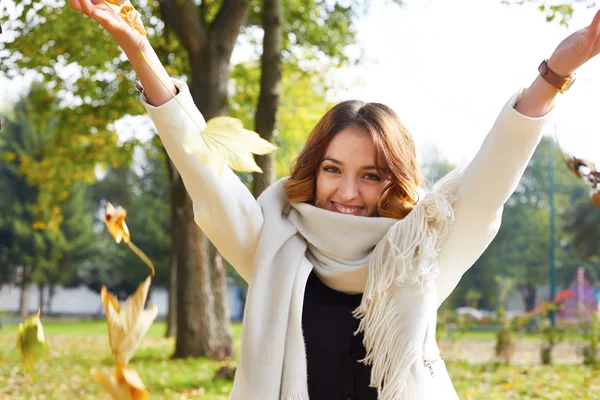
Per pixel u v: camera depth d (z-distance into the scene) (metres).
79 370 12.38
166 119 2.05
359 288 2.23
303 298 2.24
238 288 52.91
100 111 16.88
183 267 13.91
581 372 12.30
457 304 47.25
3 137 44.78
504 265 53.06
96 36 13.55
